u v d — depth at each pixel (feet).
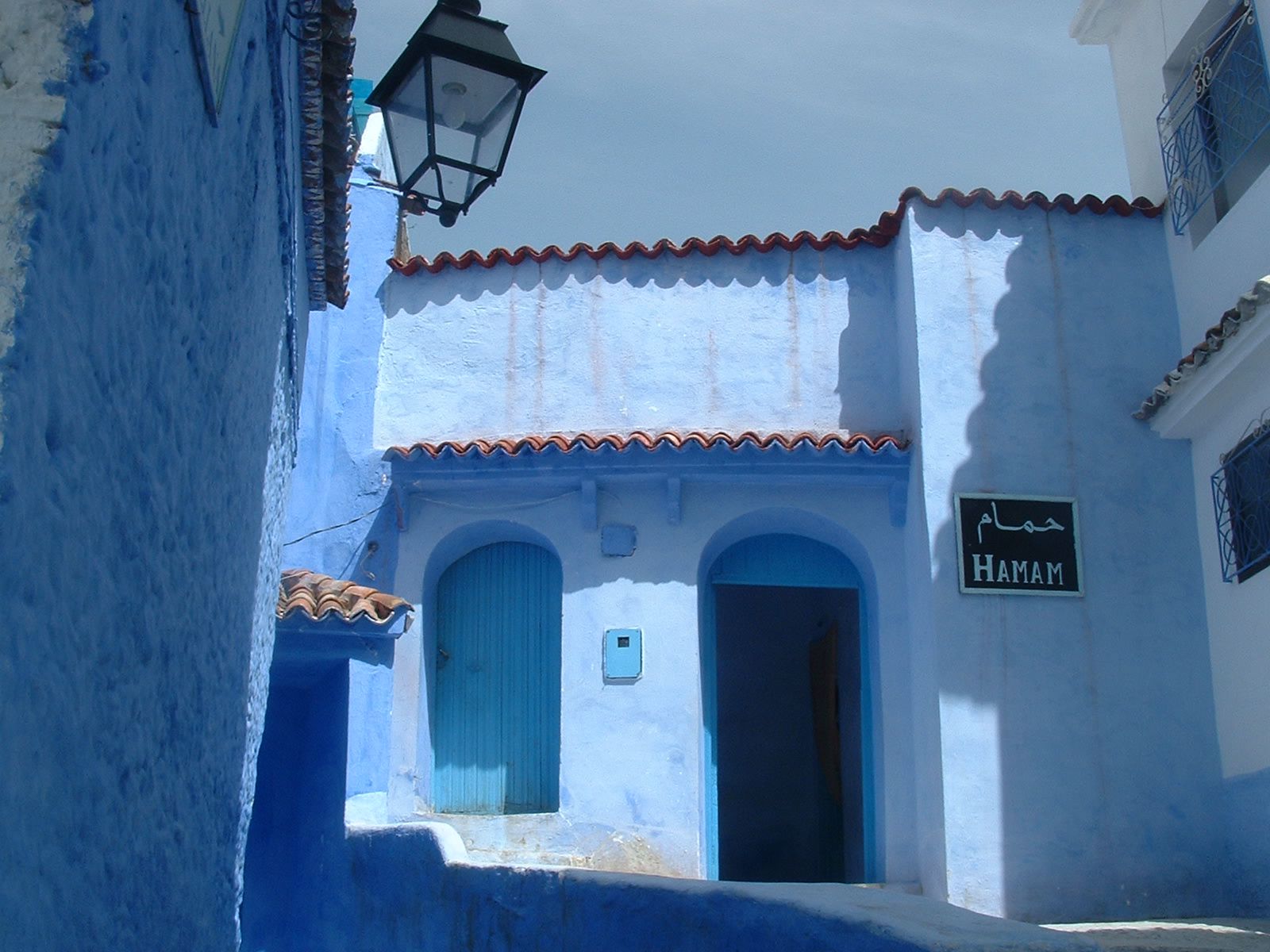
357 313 40.22
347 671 35.19
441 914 29.55
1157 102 39.45
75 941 11.51
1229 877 32.58
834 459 36.52
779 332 39.37
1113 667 34.04
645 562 36.88
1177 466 35.83
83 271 10.48
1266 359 31.32
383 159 42.39
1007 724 33.42
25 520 9.57
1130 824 32.86
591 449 36.52
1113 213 38.19
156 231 12.53
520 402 39.34
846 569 38.58
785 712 49.90
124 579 12.52
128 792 13.29
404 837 31.76
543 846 34.86
